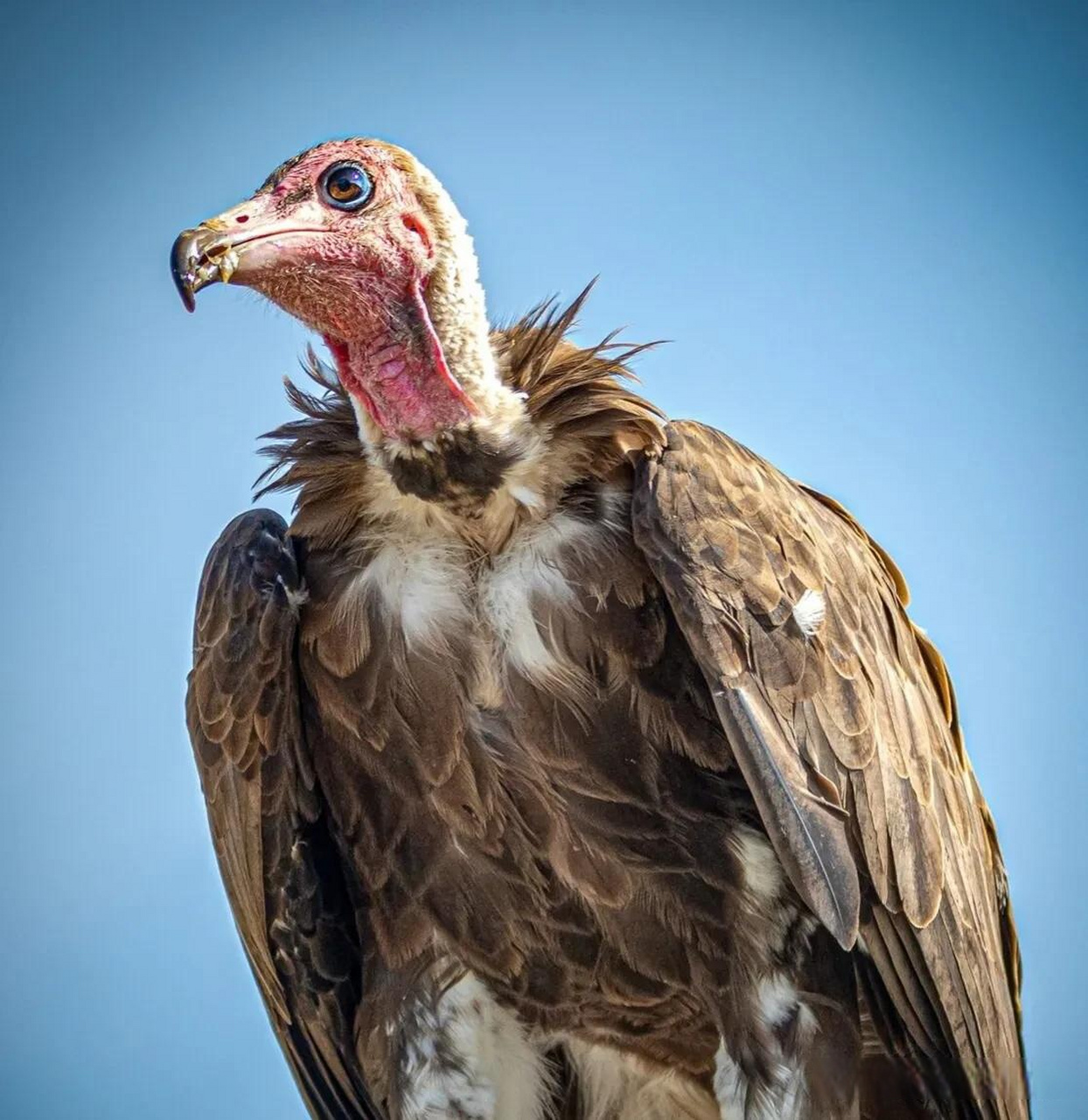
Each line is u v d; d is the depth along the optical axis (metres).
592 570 8.34
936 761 9.19
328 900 9.15
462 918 8.69
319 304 8.54
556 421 8.52
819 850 7.90
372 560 8.64
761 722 7.93
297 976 9.32
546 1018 8.91
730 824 8.41
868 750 8.37
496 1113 8.79
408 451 8.49
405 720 8.46
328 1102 9.69
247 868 8.96
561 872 8.46
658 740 8.32
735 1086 8.44
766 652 8.11
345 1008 9.38
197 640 8.88
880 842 8.37
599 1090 9.11
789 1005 8.38
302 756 8.78
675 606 8.00
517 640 8.34
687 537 8.11
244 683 8.69
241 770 8.76
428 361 8.49
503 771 8.38
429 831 8.59
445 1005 8.80
